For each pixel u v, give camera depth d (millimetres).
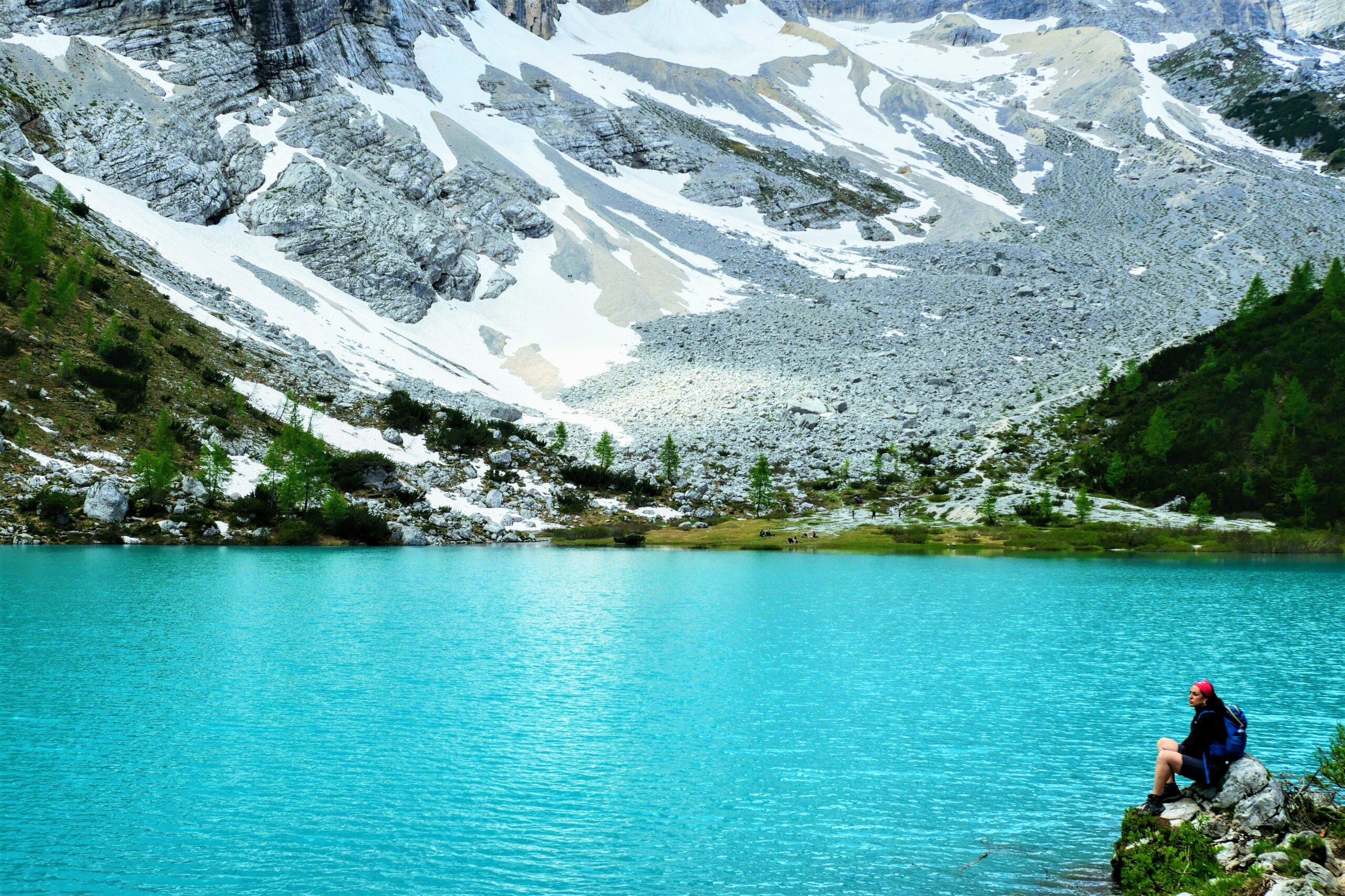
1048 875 17922
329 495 92375
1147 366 159125
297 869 17938
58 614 46219
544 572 73188
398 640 42531
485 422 133500
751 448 139375
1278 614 53406
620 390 160875
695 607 55375
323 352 136125
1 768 23609
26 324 94188
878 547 97562
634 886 17375
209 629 43438
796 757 25875
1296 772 23359
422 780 23422
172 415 97062
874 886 17422
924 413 153125
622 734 27859
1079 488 127500
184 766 24094
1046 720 29844
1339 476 115250
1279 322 156250
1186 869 15938
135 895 16594
